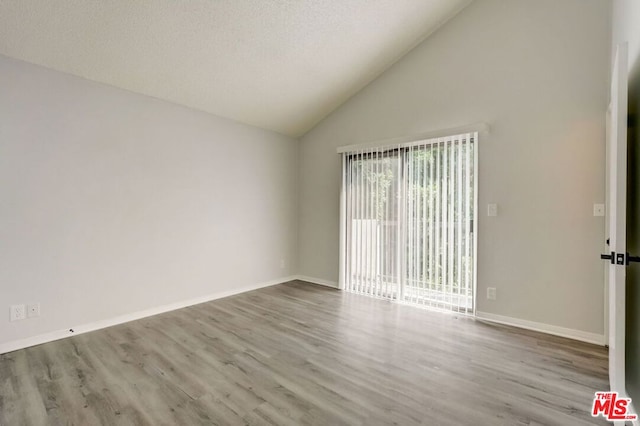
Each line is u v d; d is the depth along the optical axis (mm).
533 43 2928
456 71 3391
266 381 2055
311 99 4180
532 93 2928
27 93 2594
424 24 3416
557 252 2809
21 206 2568
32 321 2619
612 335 1711
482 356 2396
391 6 3072
